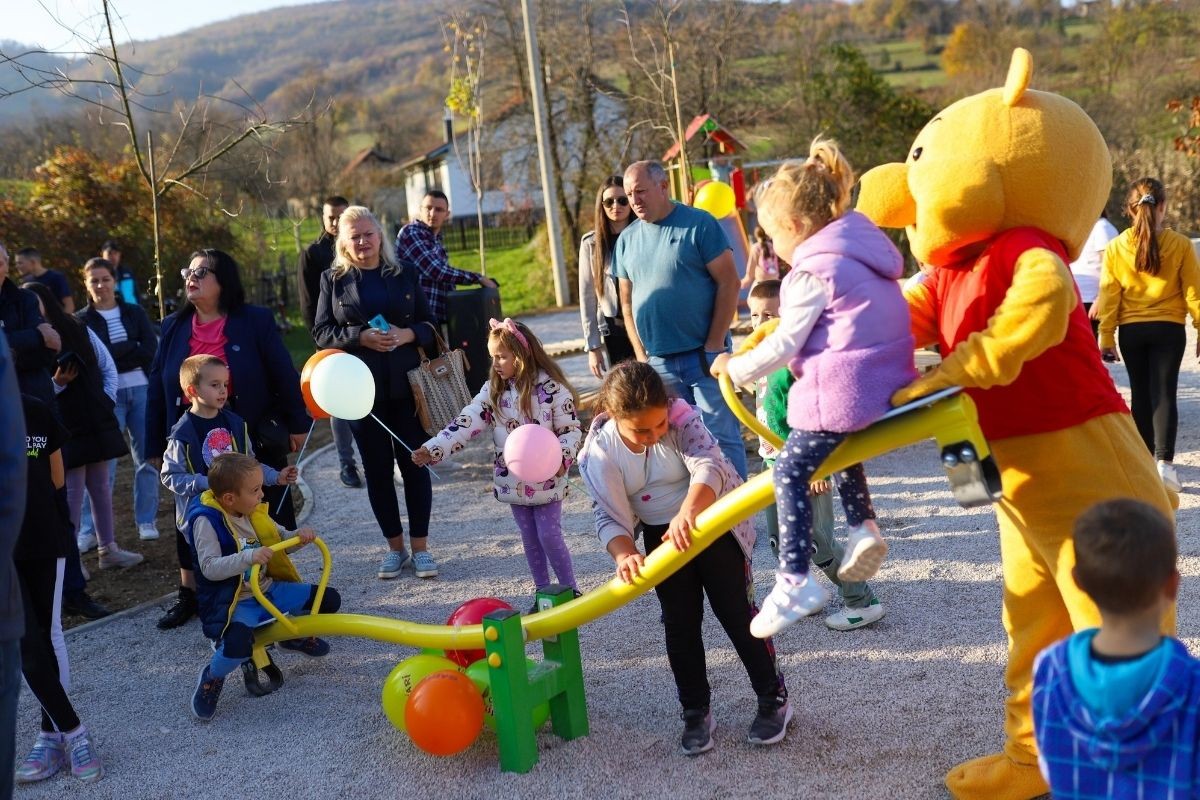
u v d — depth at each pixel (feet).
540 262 86.99
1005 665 13.42
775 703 12.01
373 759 12.71
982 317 9.41
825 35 92.32
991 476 8.82
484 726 13.10
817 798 10.89
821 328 9.16
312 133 101.71
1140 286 19.99
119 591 20.17
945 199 9.41
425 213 25.93
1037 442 9.41
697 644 12.01
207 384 16.39
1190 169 77.97
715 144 59.57
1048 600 10.05
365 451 19.31
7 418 8.48
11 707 8.86
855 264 9.12
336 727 13.71
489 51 89.45
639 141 89.86
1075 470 9.30
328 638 16.98
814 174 9.51
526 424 14.80
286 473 16.51
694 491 11.10
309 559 21.26
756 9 89.45
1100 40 101.86
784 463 9.38
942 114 9.91
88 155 60.70
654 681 14.10
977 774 10.43
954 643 14.23
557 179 91.09
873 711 12.60
